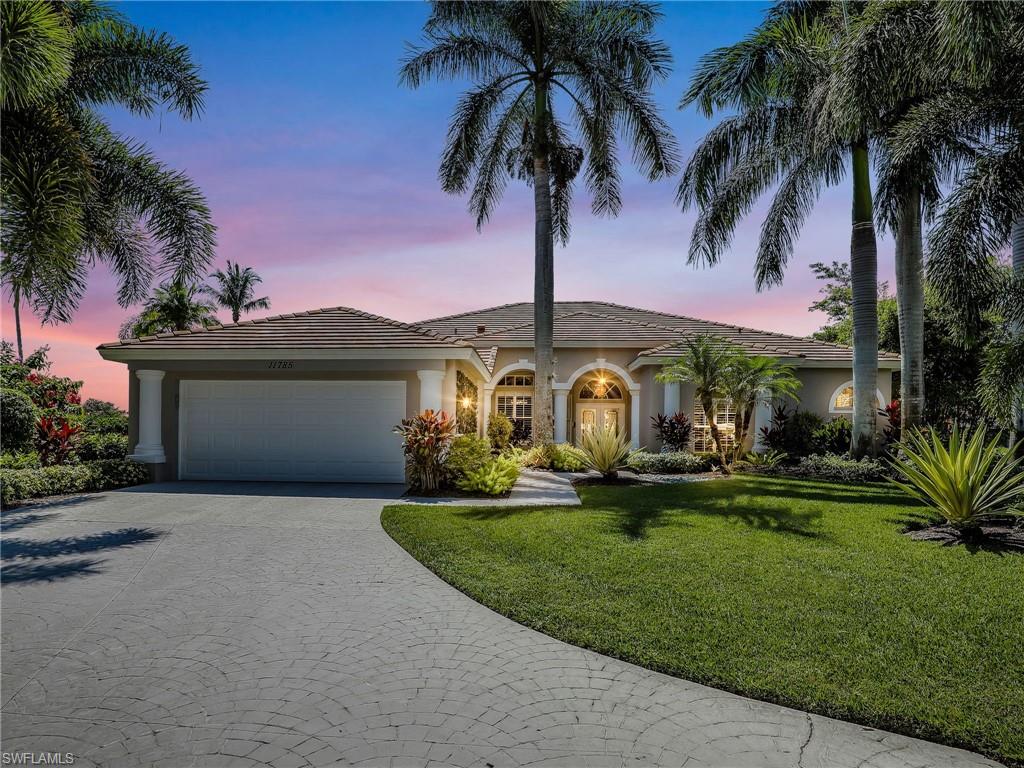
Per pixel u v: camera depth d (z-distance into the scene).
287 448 14.28
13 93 9.12
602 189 19.78
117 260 14.89
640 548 7.70
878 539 8.16
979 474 7.95
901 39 11.56
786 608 5.59
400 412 14.10
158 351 13.83
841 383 21.28
